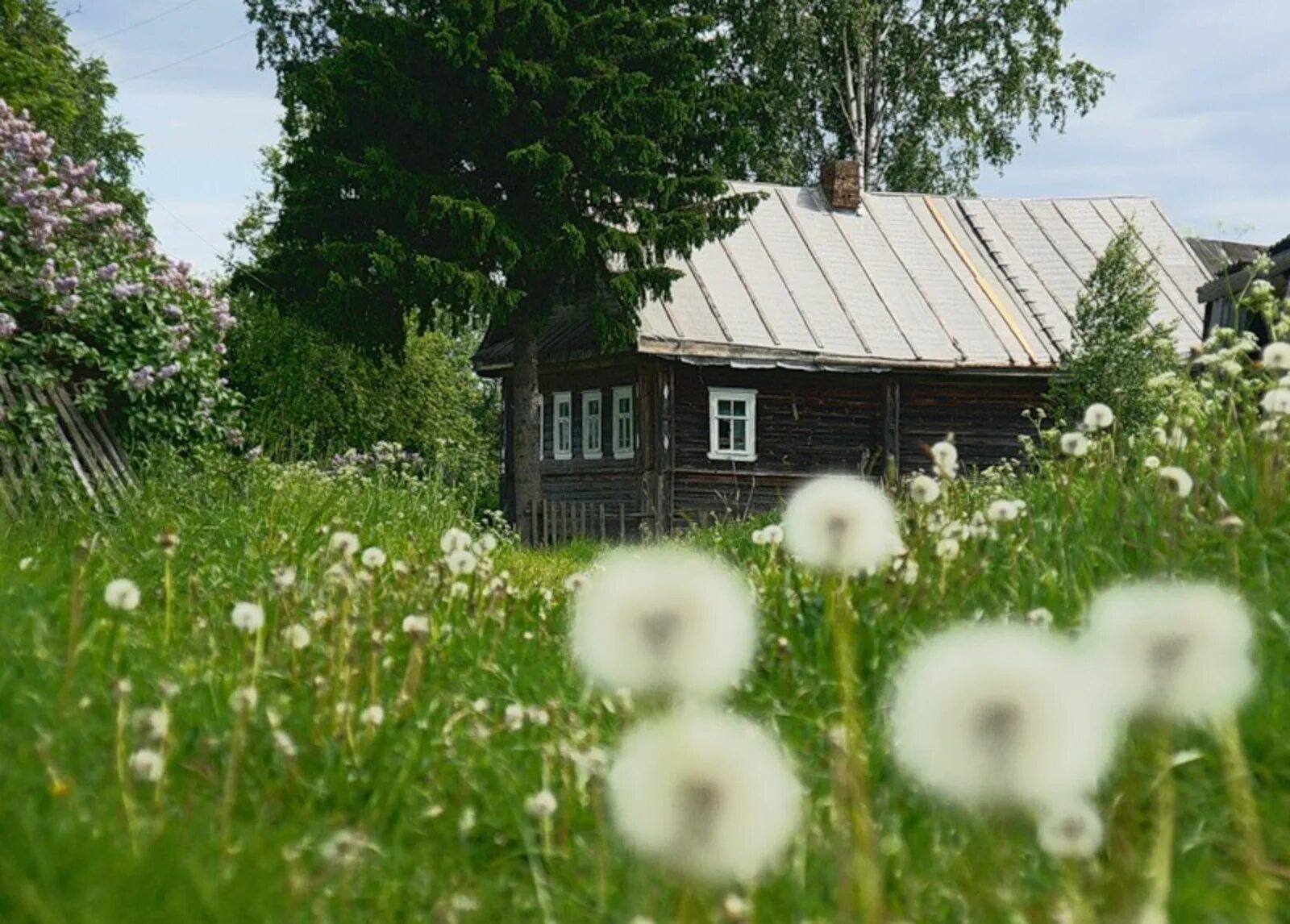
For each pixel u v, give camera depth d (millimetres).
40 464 9156
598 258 23234
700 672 1433
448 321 35406
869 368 25578
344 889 2482
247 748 3207
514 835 3002
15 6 30578
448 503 12234
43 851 2193
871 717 3469
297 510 8586
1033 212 30594
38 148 11773
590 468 27312
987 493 7484
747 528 8516
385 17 22406
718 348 24891
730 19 34062
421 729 3426
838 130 36625
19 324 10977
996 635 1383
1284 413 4664
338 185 22656
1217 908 2295
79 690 3293
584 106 22828
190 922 2104
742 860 1253
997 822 2367
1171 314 28000
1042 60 34750
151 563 5766
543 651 4566
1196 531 4371
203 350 12242
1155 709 1579
